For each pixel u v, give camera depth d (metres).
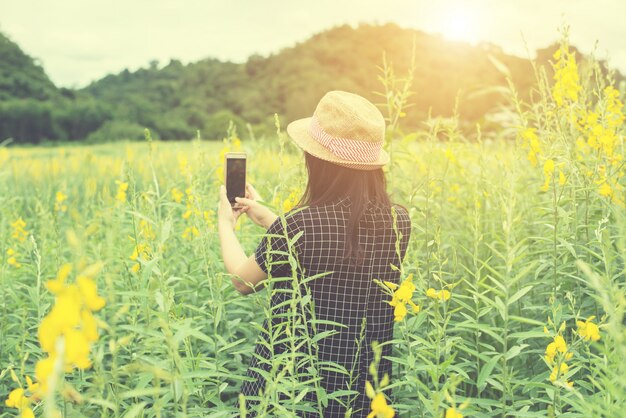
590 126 3.19
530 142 3.21
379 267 2.18
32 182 7.88
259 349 2.28
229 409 2.24
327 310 2.12
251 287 2.26
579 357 2.32
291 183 3.50
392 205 2.29
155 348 2.31
